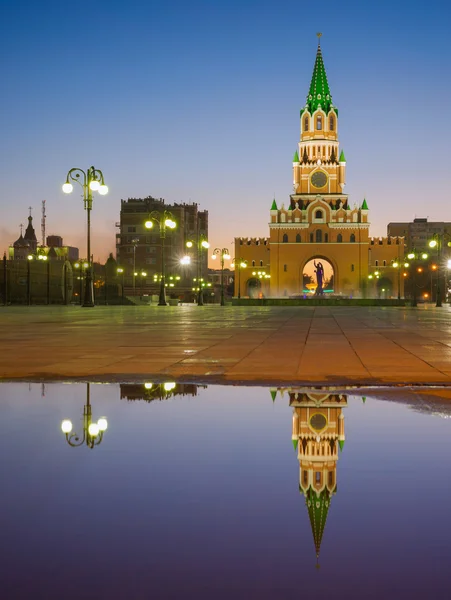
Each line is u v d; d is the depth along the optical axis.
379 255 145.75
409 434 5.13
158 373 9.42
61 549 2.65
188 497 3.36
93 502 3.28
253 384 8.35
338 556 2.55
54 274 80.88
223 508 3.17
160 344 14.70
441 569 2.43
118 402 6.88
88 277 49.06
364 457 4.29
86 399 7.10
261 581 2.33
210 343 15.01
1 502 3.29
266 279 146.25
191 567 2.46
